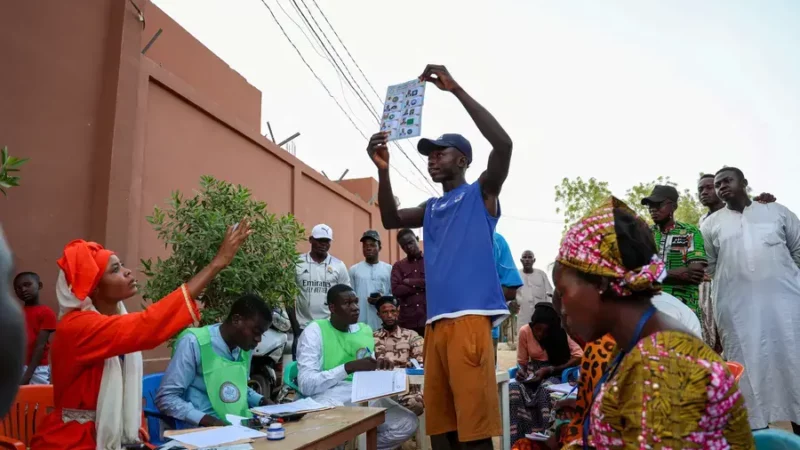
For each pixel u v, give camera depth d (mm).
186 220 4723
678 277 4391
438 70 2969
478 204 2910
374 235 7430
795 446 1725
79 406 2590
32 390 3072
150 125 6398
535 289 9977
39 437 2578
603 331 1547
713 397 1290
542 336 4949
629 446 1329
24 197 4965
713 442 1312
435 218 3049
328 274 6699
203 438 2502
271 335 5363
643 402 1314
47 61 5246
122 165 5727
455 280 2818
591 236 1489
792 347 4531
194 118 7246
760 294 4660
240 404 3504
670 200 4633
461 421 2697
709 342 5676
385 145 3230
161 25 8414
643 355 1355
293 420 2928
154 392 3709
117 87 5742
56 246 5195
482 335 2742
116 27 5871
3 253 726
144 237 6180
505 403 4746
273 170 9406
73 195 5383
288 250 4965
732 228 4867
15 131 4938
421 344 5246
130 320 2498
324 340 4453
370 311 7176
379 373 3680
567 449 1792
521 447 2430
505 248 5285
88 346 2484
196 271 4594
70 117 5414
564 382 4910
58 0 5367
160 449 2420
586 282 1501
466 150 3150
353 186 16094
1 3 4902
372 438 3193
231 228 2760
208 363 3469
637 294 1475
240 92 10258
